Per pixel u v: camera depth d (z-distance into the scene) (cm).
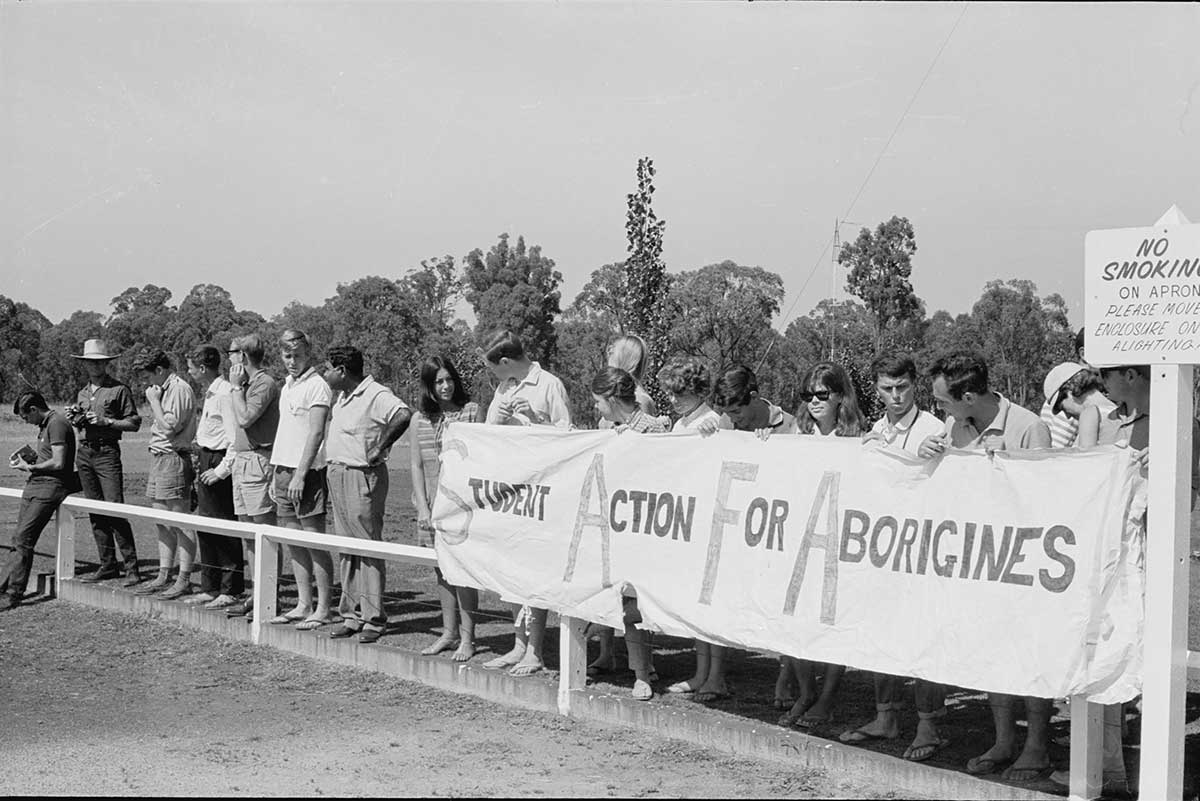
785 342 4372
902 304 4550
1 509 1509
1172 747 413
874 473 497
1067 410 668
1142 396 493
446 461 675
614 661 687
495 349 693
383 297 5106
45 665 745
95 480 965
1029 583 443
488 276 6031
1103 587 426
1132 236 417
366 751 546
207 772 514
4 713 630
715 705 599
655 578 573
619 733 571
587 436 610
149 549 1177
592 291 4603
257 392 824
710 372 626
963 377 506
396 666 697
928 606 472
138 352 927
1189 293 404
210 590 877
